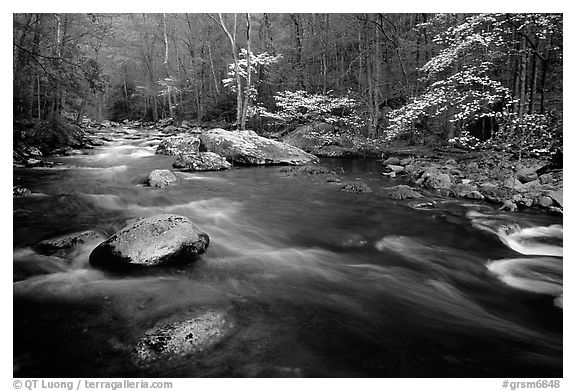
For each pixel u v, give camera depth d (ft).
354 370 7.81
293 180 30.73
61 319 9.05
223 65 90.89
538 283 12.48
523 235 17.15
